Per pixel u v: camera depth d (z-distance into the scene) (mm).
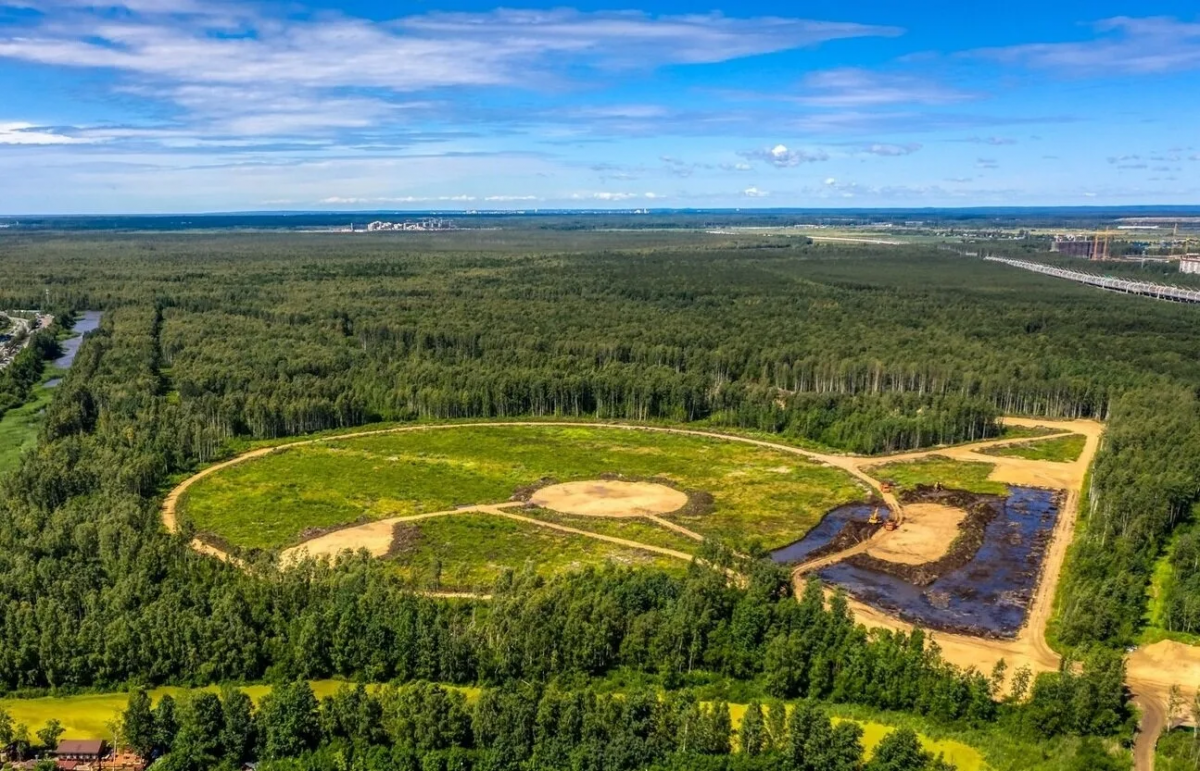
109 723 93062
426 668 105312
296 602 114438
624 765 87500
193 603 113125
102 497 151875
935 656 105062
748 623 110312
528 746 90062
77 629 108188
